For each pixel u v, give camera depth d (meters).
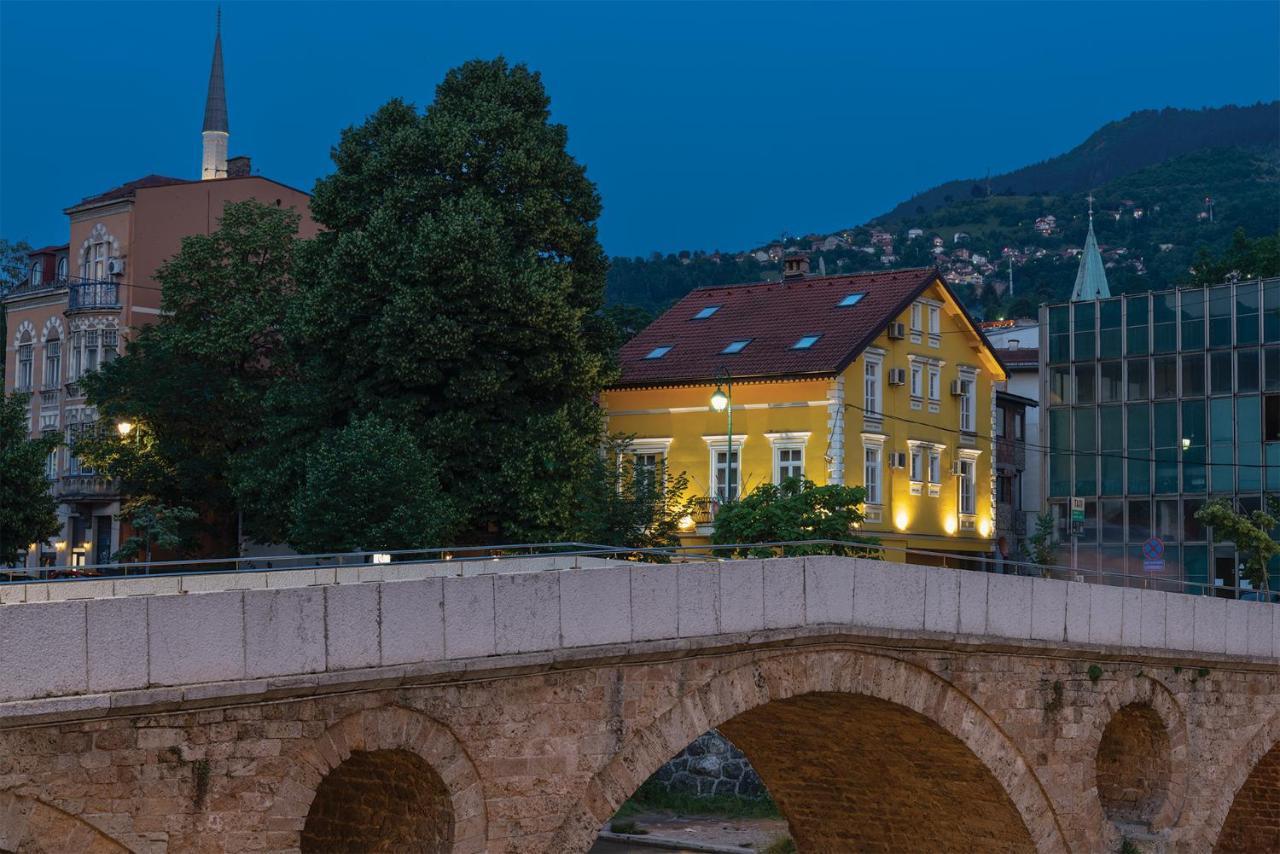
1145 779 32.22
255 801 17.59
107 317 62.19
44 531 47.28
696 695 22.61
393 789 20.61
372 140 51.19
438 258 46.25
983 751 27.70
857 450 55.81
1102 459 66.88
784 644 23.88
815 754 30.77
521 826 20.22
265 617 17.53
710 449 56.53
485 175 50.03
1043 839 28.86
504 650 19.84
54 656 15.92
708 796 51.38
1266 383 62.78
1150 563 48.75
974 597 27.19
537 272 47.69
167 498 55.75
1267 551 51.12
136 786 16.67
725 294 62.94
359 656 18.34
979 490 65.06
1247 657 33.12
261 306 54.62
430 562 26.52
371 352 47.56
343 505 44.47
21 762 15.85
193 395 54.06
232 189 64.75
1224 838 39.22
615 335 52.75
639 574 21.64
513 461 47.16
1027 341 94.56
